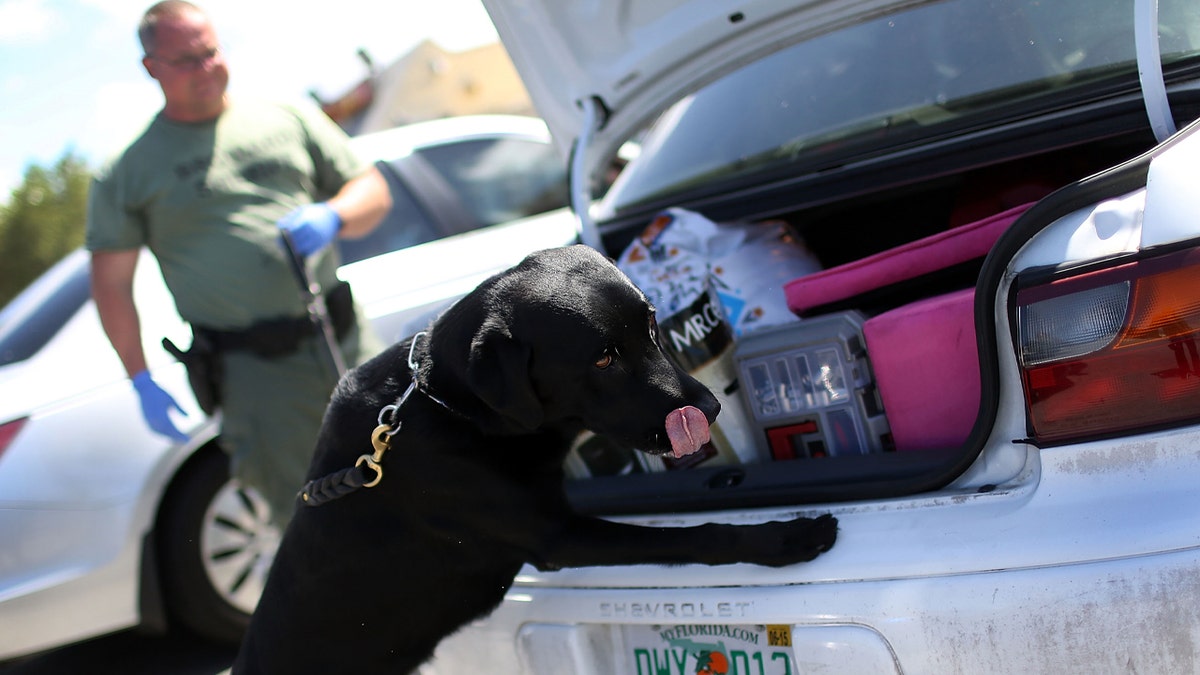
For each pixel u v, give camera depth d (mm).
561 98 3039
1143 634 1596
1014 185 2566
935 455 2010
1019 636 1665
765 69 3049
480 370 1931
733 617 1926
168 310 4012
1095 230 1682
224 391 3449
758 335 2336
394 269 4418
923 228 2844
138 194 3355
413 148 5105
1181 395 1604
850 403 2217
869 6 2506
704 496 2137
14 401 3721
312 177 3643
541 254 2076
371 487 2154
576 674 2146
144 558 3809
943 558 1737
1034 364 1706
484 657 2303
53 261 12648
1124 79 2285
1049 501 1694
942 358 2080
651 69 2840
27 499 3617
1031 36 2490
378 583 2227
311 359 3449
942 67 2623
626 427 1968
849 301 2387
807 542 1857
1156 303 1605
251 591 4059
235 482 3990
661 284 2521
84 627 3736
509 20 2828
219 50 3342
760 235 2686
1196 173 1617
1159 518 1598
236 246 3342
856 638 1795
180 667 4094
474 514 2113
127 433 3791
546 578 2213
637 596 2049
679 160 3158
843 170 2654
